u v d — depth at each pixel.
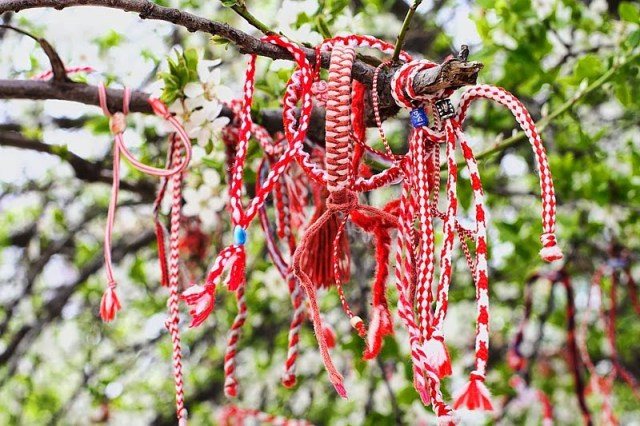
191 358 2.15
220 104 0.86
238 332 0.89
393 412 1.38
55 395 2.34
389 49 0.76
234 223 0.71
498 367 1.84
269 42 0.76
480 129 1.54
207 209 0.97
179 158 0.87
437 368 0.66
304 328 1.88
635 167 1.31
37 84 0.87
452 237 0.68
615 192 1.36
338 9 0.95
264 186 0.72
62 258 2.02
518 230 1.37
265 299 1.65
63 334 2.37
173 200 0.86
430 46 1.73
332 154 0.72
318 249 0.80
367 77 0.76
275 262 0.88
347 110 0.72
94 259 1.73
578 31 1.36
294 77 0.76
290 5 0.94
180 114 0.86
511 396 1.53
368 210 0.73
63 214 1.77
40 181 1.85
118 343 2.32
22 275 2.01
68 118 1.52
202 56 0.87
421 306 0.68
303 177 0.87
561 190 1.36
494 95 0.70
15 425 2.26
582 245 1.53
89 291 1.93
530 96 1.38
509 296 2.27
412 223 0.73
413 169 0.72
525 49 1.15
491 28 1.20
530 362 1.78
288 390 2.00
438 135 0.72
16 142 1.20
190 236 1.02
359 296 1.23
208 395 2.21
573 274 1.62
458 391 0.64
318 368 2.03
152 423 2.31
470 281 1.83
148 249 1.85
